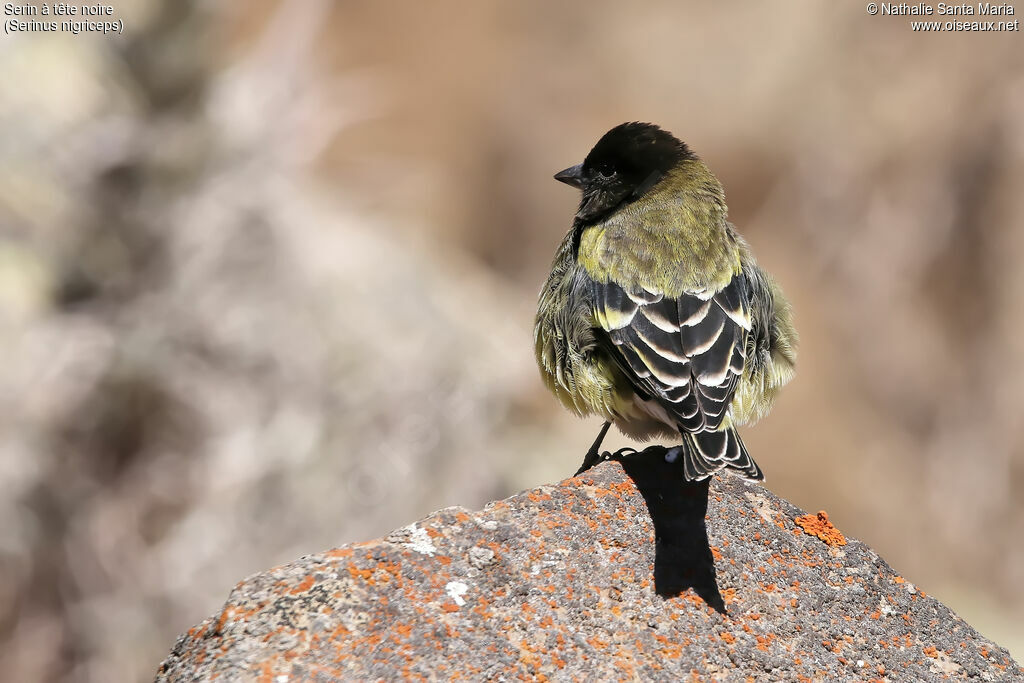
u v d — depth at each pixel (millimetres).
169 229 13633
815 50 24188
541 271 24297
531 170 25031
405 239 20203
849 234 23109
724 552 6273
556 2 25766
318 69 15414
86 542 12727
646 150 9086
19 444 12680
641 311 7934
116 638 12594
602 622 5809
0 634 12445
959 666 6047
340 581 5504
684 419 7297
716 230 8508
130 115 13711
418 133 24938
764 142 24328
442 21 25719
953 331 22391
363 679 5168
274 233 14203
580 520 6262
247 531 13062
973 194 22625
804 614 6105
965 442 21766
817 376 22141
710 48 24906
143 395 13125
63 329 13133
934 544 21344
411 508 13891
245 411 13469
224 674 5098
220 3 14250
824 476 21531
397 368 14711
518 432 16766
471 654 5434
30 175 13586
